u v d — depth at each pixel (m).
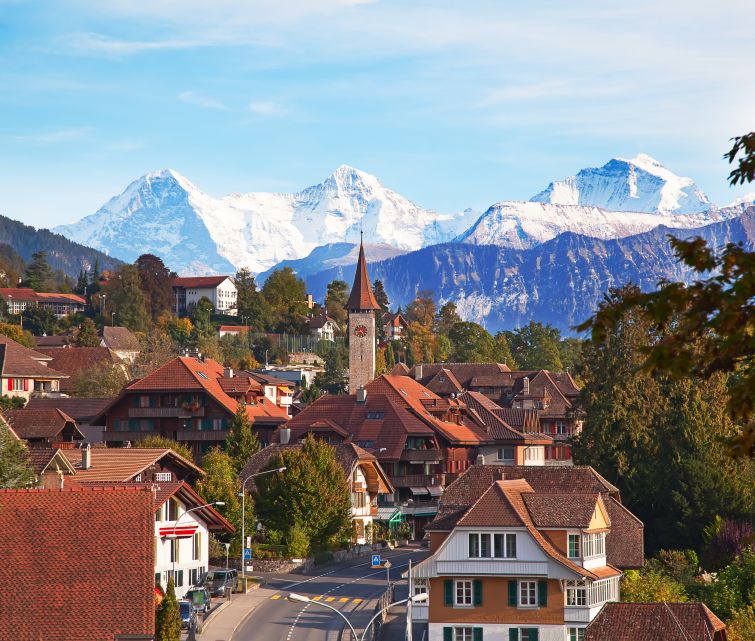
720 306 29.91
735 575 133.75
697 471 168.00
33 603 71.81
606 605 106.06
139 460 143.25
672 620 104.06
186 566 134.62
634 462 174.38
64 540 74.75
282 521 167.25
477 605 124.12
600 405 179.75
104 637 70.50
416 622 129.62
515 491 130.38
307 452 171.50
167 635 104.38
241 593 138.50
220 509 154.12
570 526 125.44
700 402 175.00
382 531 189.38
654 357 30.53
